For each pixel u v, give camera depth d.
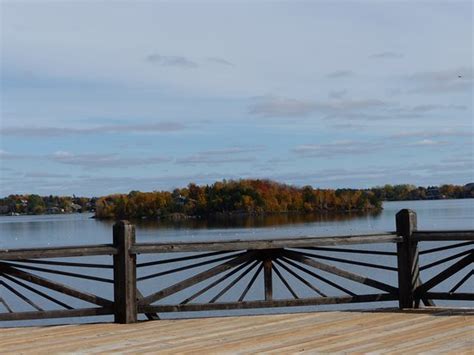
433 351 5.10
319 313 6.93
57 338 6.08
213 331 6.20
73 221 100.00
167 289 6.83
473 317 6.38
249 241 6.77
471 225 48.72
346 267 19.52
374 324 6.24
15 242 51.59
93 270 20.17
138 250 6.74
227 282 15.66
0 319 6.60
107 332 6.30
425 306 7.16
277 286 15.16
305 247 6.98
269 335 5.94
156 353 5.39
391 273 17.95
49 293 16.58
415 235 6.94
